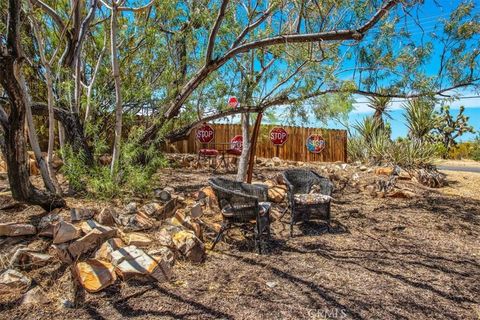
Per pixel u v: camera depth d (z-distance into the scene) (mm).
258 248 4074
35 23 4066
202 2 5617
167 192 5078
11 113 3486
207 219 4730
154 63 5711
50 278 3062
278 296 3092
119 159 4863
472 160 19750
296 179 5707
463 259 4133
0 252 3217
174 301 2936
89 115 5051
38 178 5438
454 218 5859
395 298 3129
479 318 2854
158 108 5863
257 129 6250
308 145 11633
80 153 4652
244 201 4043
